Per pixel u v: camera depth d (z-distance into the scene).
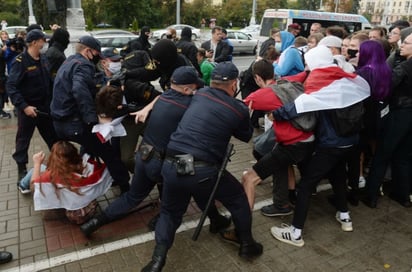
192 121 2.55
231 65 2.65
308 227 3.43
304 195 3.07
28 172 4.06
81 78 3.26
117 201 3.08
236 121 2.59
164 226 2.69
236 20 53.19
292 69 4.58
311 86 2.84
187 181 2.49
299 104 2.74
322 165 2.97
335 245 3.15
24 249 3.07
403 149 3.66
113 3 40.66
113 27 42.19
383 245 3.16
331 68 2.85
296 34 7.09
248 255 2.88
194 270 2.83
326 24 16.02
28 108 4.00
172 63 3.36
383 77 3.09
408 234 3.32
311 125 2.83
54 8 7.50
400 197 3.83
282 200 3.52
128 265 2.87
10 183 4.28
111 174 3.60
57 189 3.20
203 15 51.03
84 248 3.08
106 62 3.96
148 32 6.88
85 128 3.41
